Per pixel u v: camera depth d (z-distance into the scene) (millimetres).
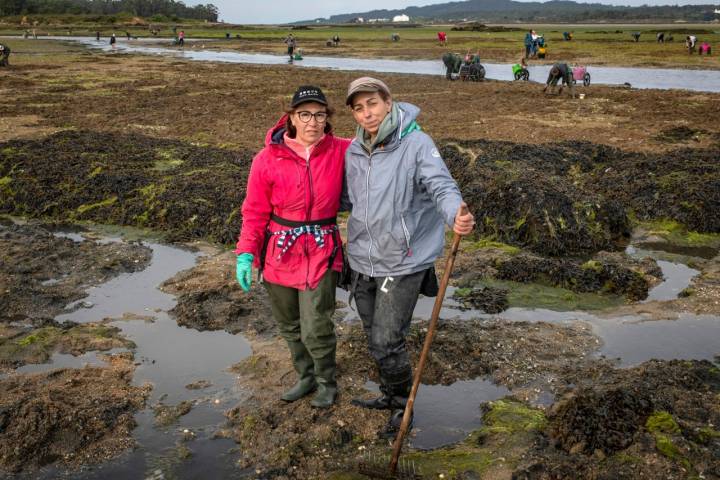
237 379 4418
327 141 3617
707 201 7898
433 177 3357
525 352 4723
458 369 4492
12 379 4352
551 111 17422
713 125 14617
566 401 3916
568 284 6039
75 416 3877
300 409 4000
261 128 14250
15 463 3566
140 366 4602
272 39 81875
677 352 4762
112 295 5863
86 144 11219
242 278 3695
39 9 173125
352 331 5027
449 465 3473
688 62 39469
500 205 7656
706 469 3342
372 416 3926
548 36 79062
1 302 5594
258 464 3551
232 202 8047
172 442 3752
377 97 3385
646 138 13008
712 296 5719
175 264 6688
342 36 90000
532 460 3465
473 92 22688
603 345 4875
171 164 10250
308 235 3660
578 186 8945
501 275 6227
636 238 7582
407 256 3490
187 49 58062
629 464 3400
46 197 8695
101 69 31766
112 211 8281
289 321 3945
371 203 3477
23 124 14461
